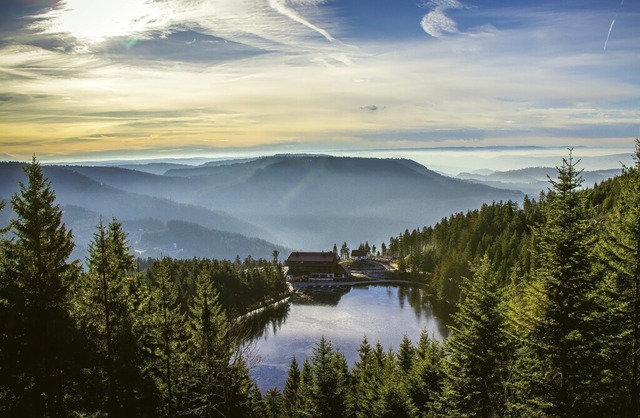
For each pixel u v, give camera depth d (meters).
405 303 142.38
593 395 22.52
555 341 23.33
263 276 153.38
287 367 85.56
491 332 28.72
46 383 26.59
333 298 152.75
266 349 96.19
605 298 24.11
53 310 26.70
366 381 55.78
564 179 24.62
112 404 31.09
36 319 25.97
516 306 28.80
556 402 22.89
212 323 36.53
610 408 23.50
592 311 23.25
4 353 25.36
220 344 32.81
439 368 43.16
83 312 31.06
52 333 26.05
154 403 33.97
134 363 33.03
